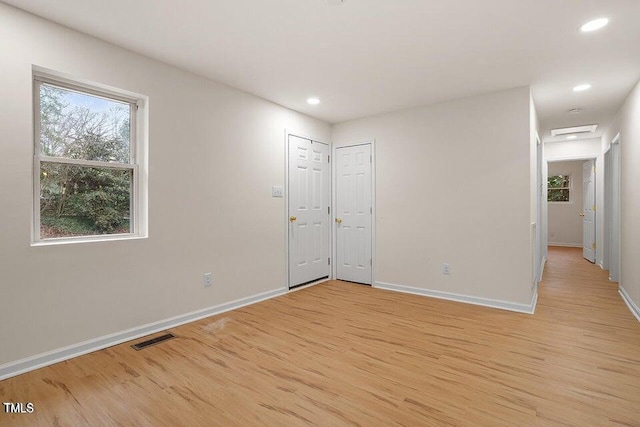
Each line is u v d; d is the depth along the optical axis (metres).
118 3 2.00
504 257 3.46
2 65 2.01
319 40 2.47
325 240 4.79
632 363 2.22
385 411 1.71
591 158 5.84
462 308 3.47
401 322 3.05
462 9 2.07
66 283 2.28
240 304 3.52
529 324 2.98
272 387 1.95
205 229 3.18
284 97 3.73
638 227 3.19
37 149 2.25
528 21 2.19
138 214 2.76
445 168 3.84
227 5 2.03
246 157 3.58
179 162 2.96
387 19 2.19
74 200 2.44
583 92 3.52
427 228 3.97
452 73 3.06
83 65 2.35
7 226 2.03
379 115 4.38
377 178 4.39
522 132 3.37
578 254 7.08
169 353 2.39
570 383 1.97
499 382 1.99
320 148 4.66
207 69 2.98
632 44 2.48
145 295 2.72
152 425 1.61
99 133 2.56
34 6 2.04
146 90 2.72
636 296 3.25
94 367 2.17
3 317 2.02
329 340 2.64
